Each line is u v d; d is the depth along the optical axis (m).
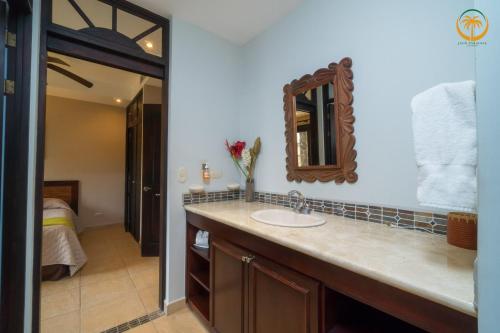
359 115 1.34
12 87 1.21
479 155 0.46
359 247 0.88
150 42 1.77
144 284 2.21
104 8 1.57
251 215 1.45
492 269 0.44
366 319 0.96
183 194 1.85
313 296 0.88
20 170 1.22
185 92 1.88
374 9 1.27
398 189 1.17
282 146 1.84
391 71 1.20
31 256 1.25
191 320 1.68
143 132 3.01
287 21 1.80
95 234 3.82
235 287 1.30
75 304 1.87
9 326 1.18
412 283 0.61
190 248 1.84
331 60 1.49
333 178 1.46
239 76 2.25
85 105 4.17
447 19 1.02
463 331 0.54
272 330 1.06
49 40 1.38
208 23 1.92
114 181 4.44
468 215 0.88
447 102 0.64
